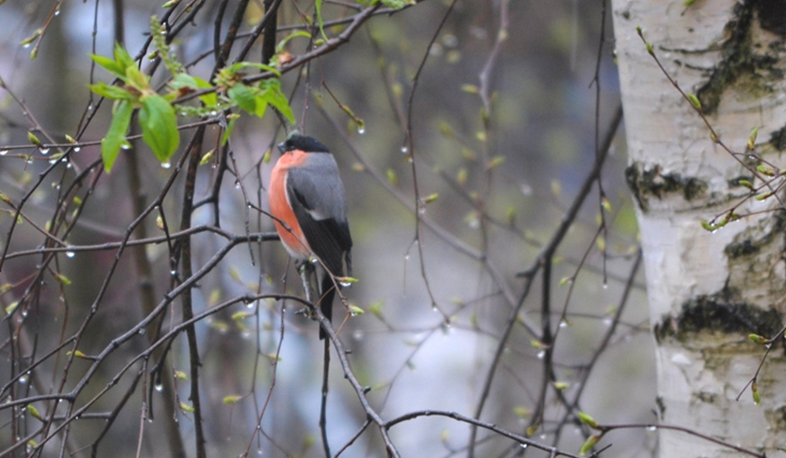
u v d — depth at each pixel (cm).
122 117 385
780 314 534
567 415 798
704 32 546
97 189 1309
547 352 818
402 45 1133
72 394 507
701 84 549
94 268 1324
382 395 1808
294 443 1476
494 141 1191
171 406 848
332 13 1234
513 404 1570
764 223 535
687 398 561
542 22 1648
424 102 1633
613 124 823
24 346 777
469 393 1542
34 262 1338
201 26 1073
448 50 1528
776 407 536
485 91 900
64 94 1454
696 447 559
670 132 562
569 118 1798
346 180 1628
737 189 543
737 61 539
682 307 560
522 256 1666
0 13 1443
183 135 1128
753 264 538
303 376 1500
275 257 1230
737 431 545
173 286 639
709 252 551
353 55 1488
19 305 625
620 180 1376
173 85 399
